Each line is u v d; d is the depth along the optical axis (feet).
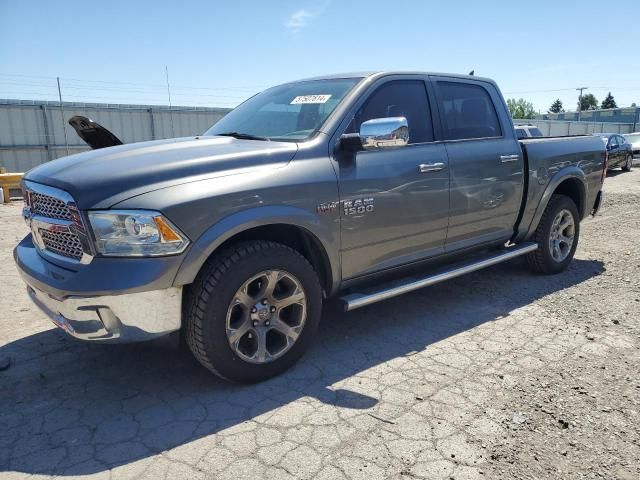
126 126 79.92
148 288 8.95
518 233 16.53
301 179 10.63
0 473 7.97
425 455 8.20
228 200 9.62
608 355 11.70
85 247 9.14
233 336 10.00
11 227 29.71
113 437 8.89
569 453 8.21
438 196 13.32
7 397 10.35
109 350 12.46
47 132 74.33
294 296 10.80
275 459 8.18
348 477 7.73
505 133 15.71
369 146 10.96
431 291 16.62
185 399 10.11
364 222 11.76
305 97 13.07
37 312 15.34
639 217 30.25
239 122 13.76
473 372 10.98
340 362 11.60
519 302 15.44
